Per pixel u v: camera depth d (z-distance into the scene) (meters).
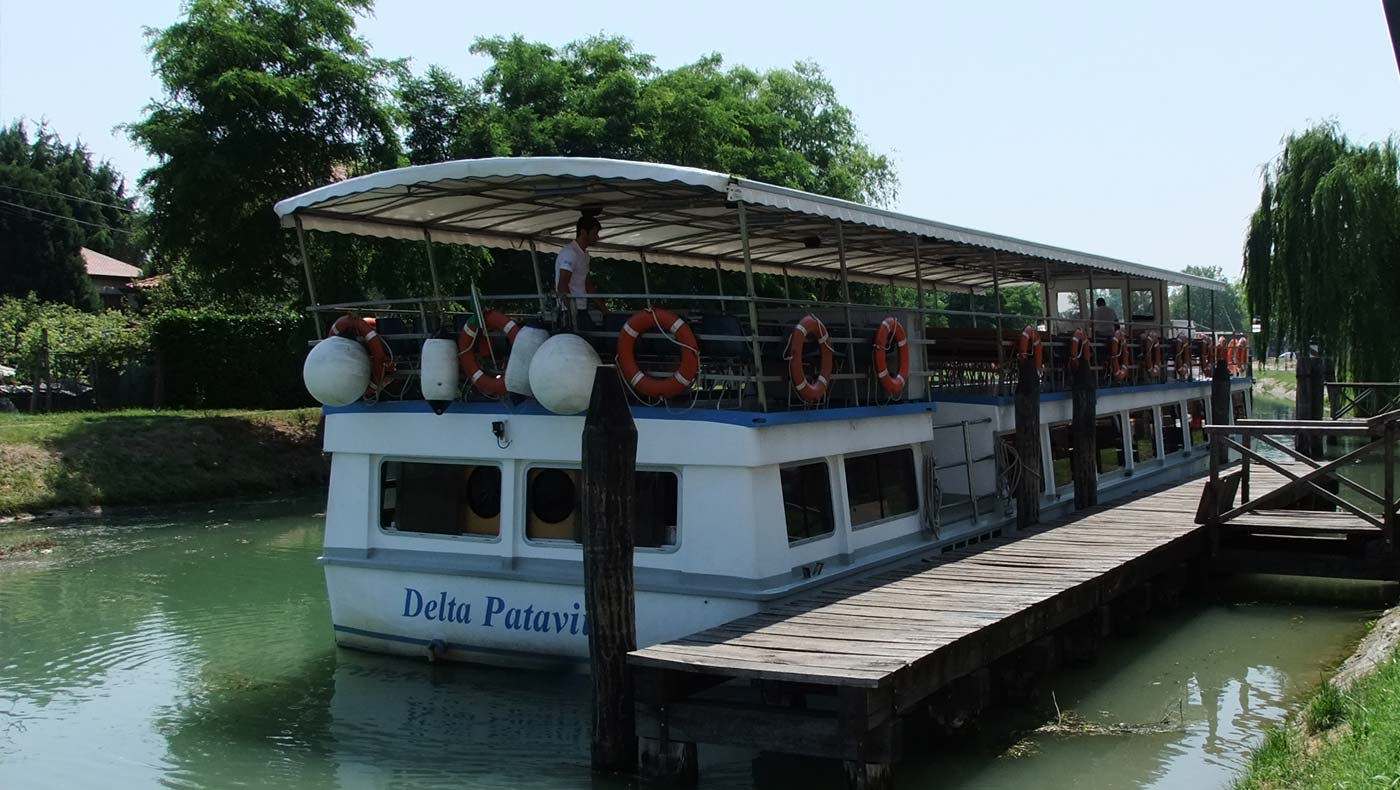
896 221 11.18
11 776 8.25
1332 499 13.77
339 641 11.20
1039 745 8.84
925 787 7.93
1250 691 10.38
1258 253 30.47
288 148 23.80
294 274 25.11
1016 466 14.16
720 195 10.91
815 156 41.53
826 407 10.98
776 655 7.55
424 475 10.85
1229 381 21.14
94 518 20.62
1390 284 28.08
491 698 9.78
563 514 10.18
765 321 12.27
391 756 8.56
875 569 10.98
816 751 7.08
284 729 9.20
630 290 25.53
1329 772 6.58
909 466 12.09
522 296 10.26
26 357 29.66
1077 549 12.18
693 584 9.53
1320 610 13.82
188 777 8.21
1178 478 20.66
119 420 24.00
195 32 23.27
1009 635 8.88
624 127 28.28
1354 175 27.91
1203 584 14.41
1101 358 19.31
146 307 41.50
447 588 10.52
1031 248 14.92
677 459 9.59
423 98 28.30
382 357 10.96
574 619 9.95
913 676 7.42
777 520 9.65
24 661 11.36
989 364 16.92
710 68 36.72
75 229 52.62
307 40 24.22
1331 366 28.81
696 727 7.50
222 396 31.00
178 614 13.39
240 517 20.97
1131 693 10.35
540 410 10.11
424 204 11.41
